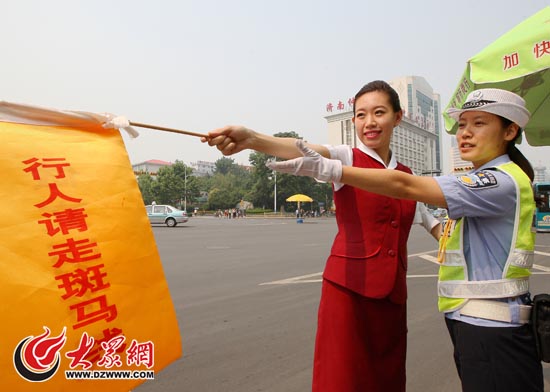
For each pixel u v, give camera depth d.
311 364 2.99
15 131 1.17
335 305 1.62
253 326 3.85
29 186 1.13
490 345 1.30
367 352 1.61
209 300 4.82
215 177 73.56
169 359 1.27
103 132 1.35
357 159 1.75
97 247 1.19
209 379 2.74
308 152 1.30
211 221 33.16
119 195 1.28
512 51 1.84
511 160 1.52
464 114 1.48
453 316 1.41
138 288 1.24
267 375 2.80
